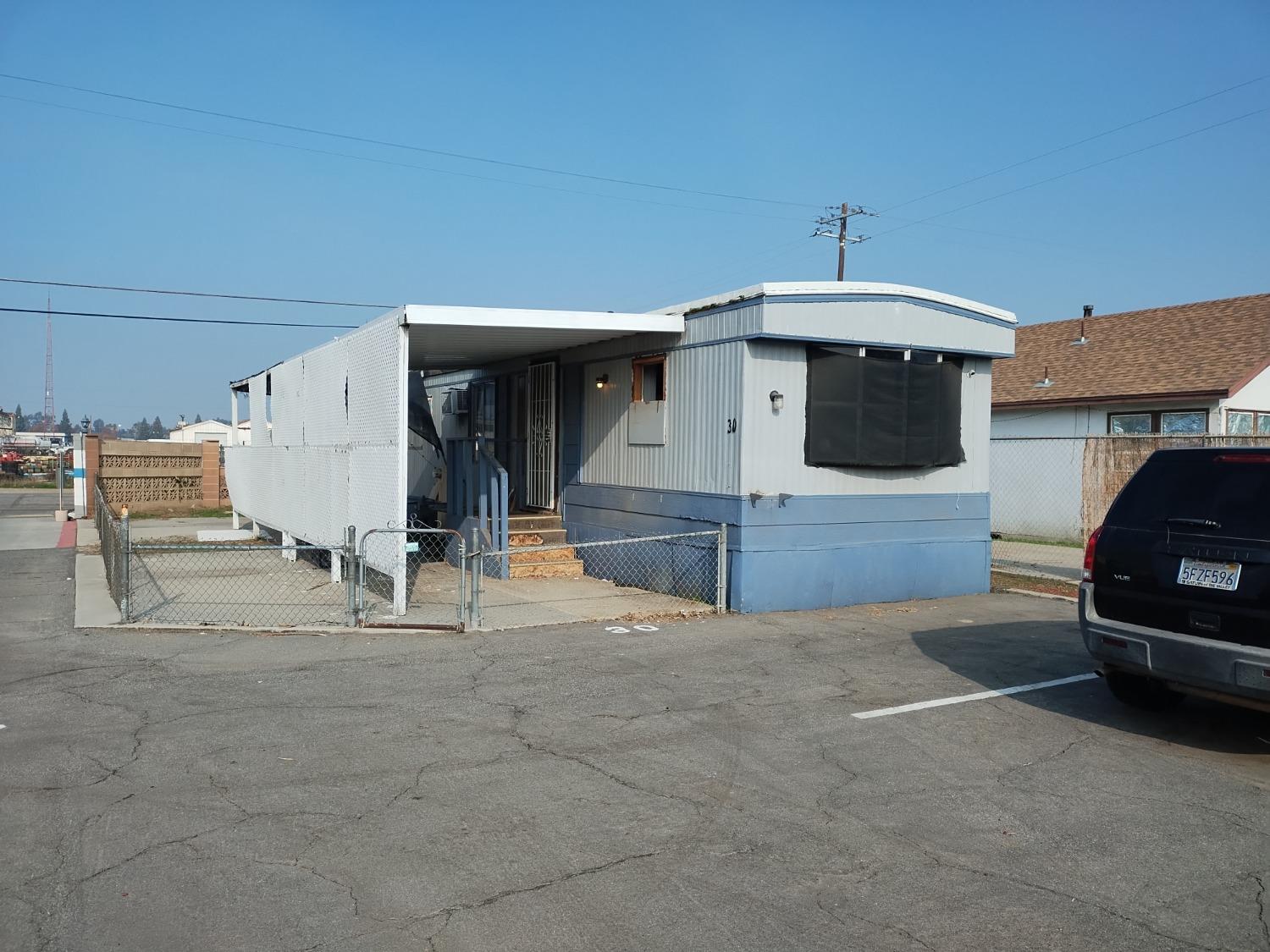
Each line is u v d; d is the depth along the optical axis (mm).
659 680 7172
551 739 5742
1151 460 6125
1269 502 5402
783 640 8680
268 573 13859
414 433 16078
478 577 9055
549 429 13805
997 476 19281
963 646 8523
